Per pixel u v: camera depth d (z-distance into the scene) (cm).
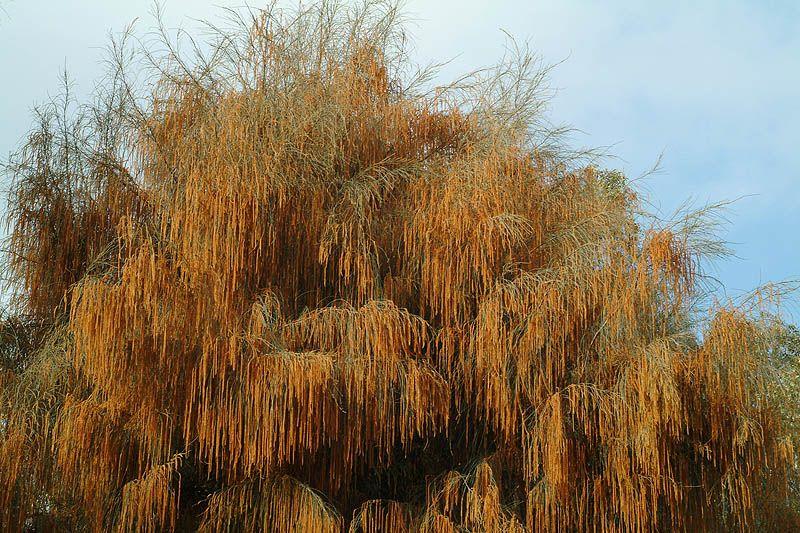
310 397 795
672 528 898
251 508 889
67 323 961
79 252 1022
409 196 970
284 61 978
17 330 1037
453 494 898
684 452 927
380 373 848
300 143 916
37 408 927
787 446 920
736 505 920
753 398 915
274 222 891
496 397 875
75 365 894
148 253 826
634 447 860
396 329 855
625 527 889
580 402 884
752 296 912
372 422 873
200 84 1001
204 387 809
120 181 1026
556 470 843
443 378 897
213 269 847
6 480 891
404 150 1032
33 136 1019
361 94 1009
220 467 920
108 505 893
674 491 865
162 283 815
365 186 936
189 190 871
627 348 897
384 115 1031
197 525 923
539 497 876
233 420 815
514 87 1064
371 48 1062
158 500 833
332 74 1005
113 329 799
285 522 856
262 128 919
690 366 894
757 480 918
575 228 959
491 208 909
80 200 1021
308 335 885
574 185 1040
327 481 909
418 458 974
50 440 930
